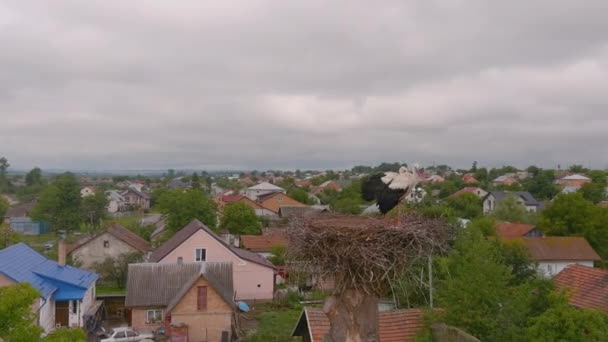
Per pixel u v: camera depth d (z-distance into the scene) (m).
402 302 21.58
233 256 38.22
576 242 40.84
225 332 28.14
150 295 31.67
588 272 26.03
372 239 9.48
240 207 56.75
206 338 28.86
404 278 10.87
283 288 39.66
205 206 55.47
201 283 28.95
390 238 9.55
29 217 79.19
